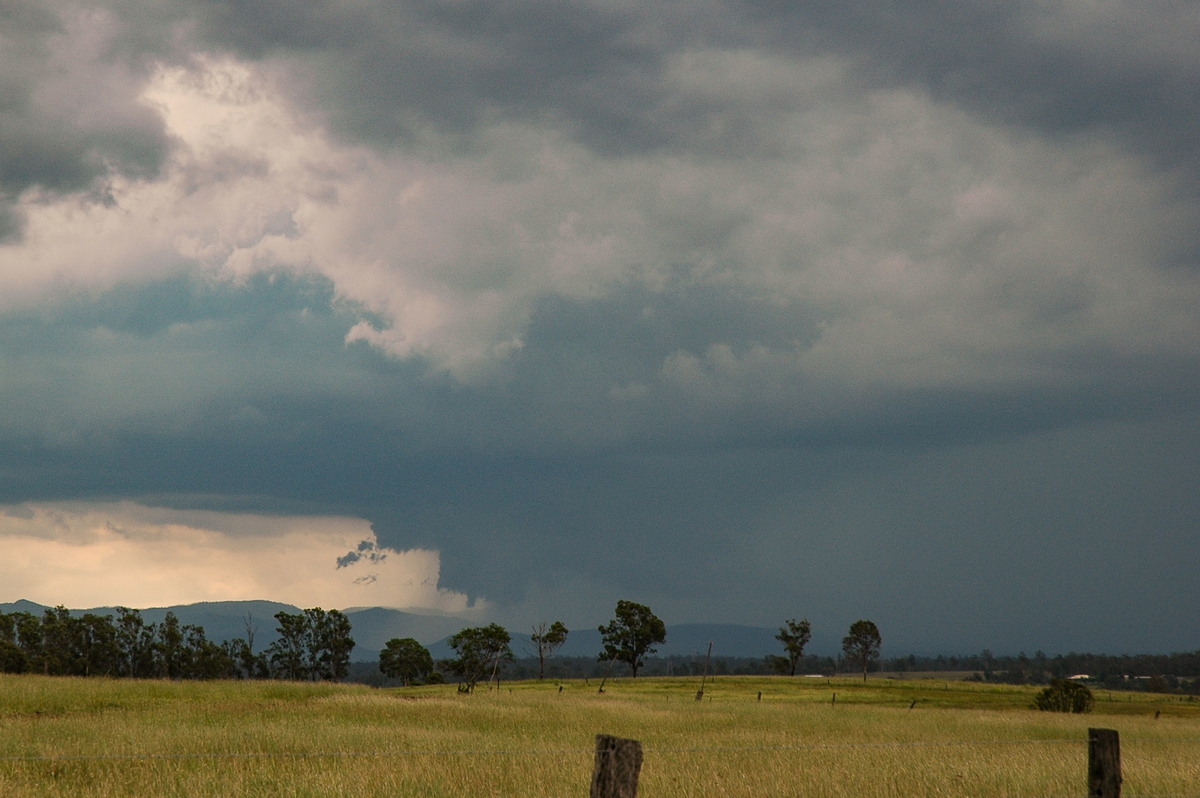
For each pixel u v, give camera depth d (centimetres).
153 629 14675
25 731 2544
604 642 15438
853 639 17612
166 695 4459
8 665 11788
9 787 1638
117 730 2588
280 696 4803
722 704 5553
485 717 3597
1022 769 1853
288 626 15925
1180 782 1767
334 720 3228
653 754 2136
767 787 1619
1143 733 3547
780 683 11219
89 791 1619
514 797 1498
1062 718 4809
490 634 13825
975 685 11575
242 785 1623
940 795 1593
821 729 3494
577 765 1817
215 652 15012
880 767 1889
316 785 1593
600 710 4191
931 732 3419
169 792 1589
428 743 2439
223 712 3559
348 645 16062
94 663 13738
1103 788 1159
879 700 8344
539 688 10075
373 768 1764
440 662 15288
